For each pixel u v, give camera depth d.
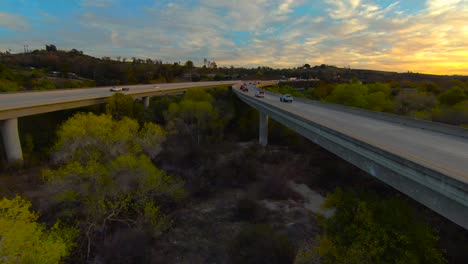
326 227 13.77
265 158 37.34
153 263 16.72
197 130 41.28
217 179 29.69
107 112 38.78
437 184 10.95
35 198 22.02
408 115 41.44
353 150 17.19
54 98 38.75
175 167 31.56
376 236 11.73
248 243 17.62
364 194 13.87
